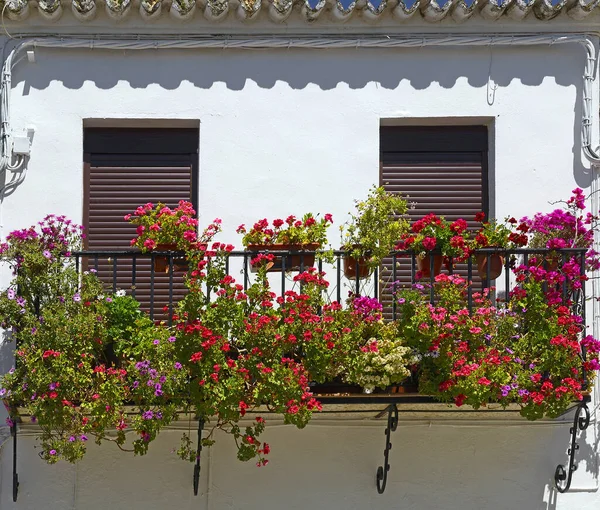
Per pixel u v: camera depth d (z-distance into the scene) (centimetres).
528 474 768
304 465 764
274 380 693
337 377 719
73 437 698
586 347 723
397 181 822
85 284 725
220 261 726
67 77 798
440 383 702
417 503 764
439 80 805
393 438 768
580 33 801
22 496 756
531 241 764
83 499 758
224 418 711
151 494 760
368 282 770
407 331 714
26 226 786
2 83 788
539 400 697
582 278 720
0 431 759
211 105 800
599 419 772
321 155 798
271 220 793
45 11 773
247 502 761
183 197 821
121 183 820
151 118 798
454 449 769
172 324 740
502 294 793
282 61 803
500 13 783
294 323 707
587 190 798
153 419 698
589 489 767
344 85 803
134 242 730
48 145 794
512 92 805
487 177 822
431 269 726
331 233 791
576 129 802
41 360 698
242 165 796
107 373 704
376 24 798
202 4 777
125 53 801
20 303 707
